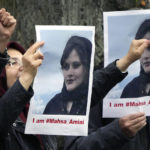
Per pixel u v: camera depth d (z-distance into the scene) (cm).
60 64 596
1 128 559
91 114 689
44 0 774
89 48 603
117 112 656
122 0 829
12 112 557
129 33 658
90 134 647
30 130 586
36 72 568
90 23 782
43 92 592
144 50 641
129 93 655
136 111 653
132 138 638
